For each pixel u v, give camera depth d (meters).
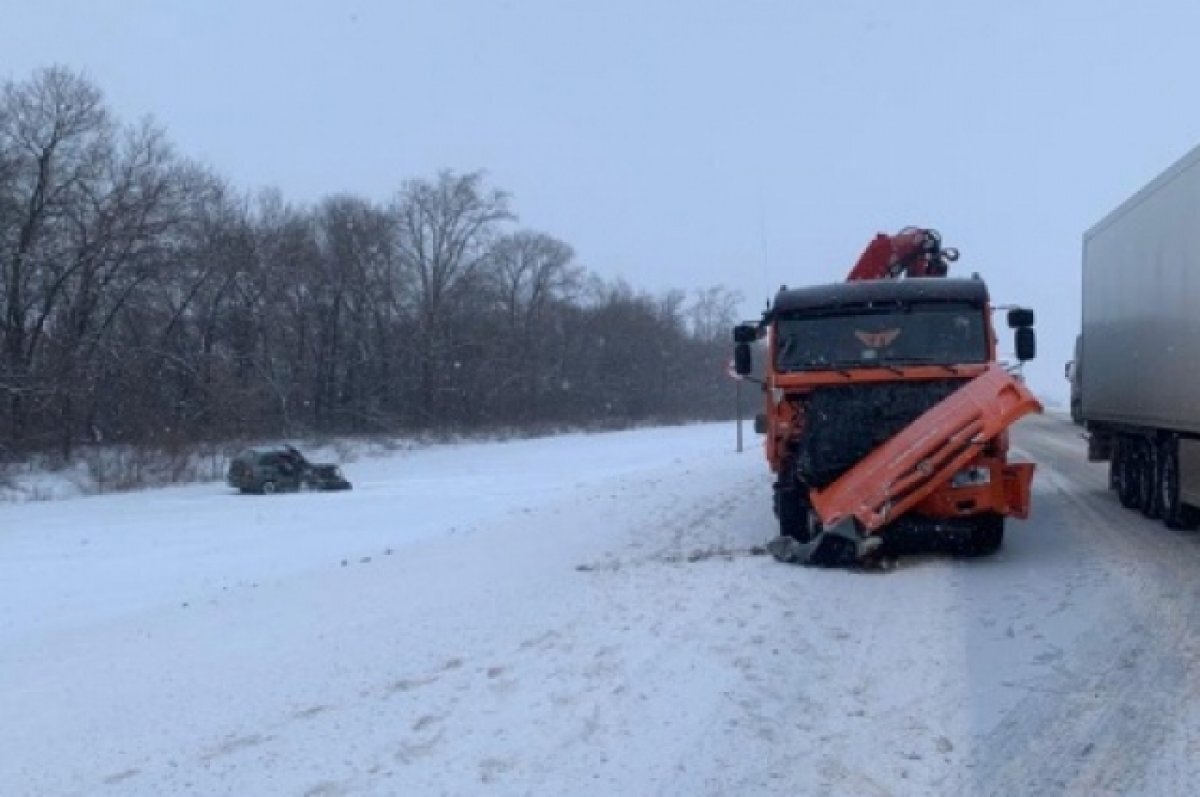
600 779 6.85
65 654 11.70
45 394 50.97
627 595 12.06
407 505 35.75
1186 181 14.71
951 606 11.38
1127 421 18.05
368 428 77.88
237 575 20.22
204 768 7.34
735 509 20.45
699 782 6.79
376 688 8.98
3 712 9.20
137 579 20.52
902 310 14.84
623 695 8.41
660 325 109.12
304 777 7.03
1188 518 16.33
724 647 9.68
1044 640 9.94
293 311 74.00
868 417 14.07
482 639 10.42
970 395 13.52
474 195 86.44
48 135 56.56
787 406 14.95
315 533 28.11
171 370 58.22
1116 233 18.80
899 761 7.09
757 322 15.93
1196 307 14.29
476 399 86.06
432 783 6.82
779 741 7.46
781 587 12.23
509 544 17.97
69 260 56.78
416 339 83.25
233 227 67.44
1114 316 18.97
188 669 10.26
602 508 22.53
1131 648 9.57
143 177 59.53
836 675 8.93
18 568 22.89
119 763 7.61
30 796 7.05
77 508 38.75
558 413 95.12
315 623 12.00
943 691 8.50
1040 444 37.81
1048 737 7.48
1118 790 6.58
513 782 6.82
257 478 44.03
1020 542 15.48
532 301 96.69
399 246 83.75
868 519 13.06
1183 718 7.74
